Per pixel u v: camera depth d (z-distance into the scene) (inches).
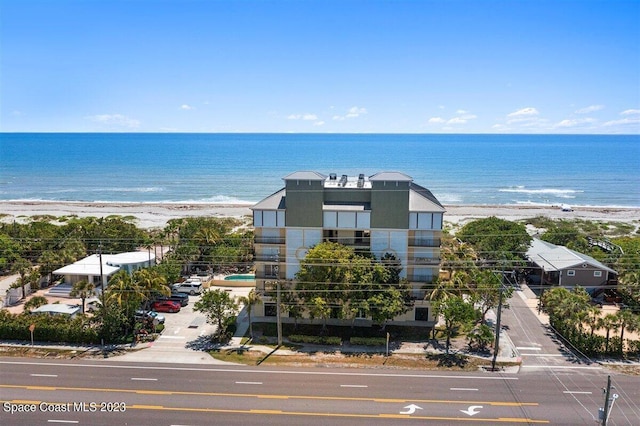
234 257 3225.9
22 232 3745.1
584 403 1656.0
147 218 5684.1
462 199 7224.4
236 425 1513.3
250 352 2054.6
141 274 2285.9
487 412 1596.9
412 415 1576.0
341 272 2112.5
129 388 1745.8
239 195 7672.2
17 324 2145.7
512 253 3024.1
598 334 2228.1
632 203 6943.9
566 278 2726.4
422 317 2358.5
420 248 2297.0
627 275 2532.0
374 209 2274.9
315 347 2105.1
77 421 1531.7
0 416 1552.7
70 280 2842.0
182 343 2138.3
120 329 2165.4
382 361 1974.7
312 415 1572.3
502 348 2096.5
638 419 1560.0
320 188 2284.7
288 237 2342.5
